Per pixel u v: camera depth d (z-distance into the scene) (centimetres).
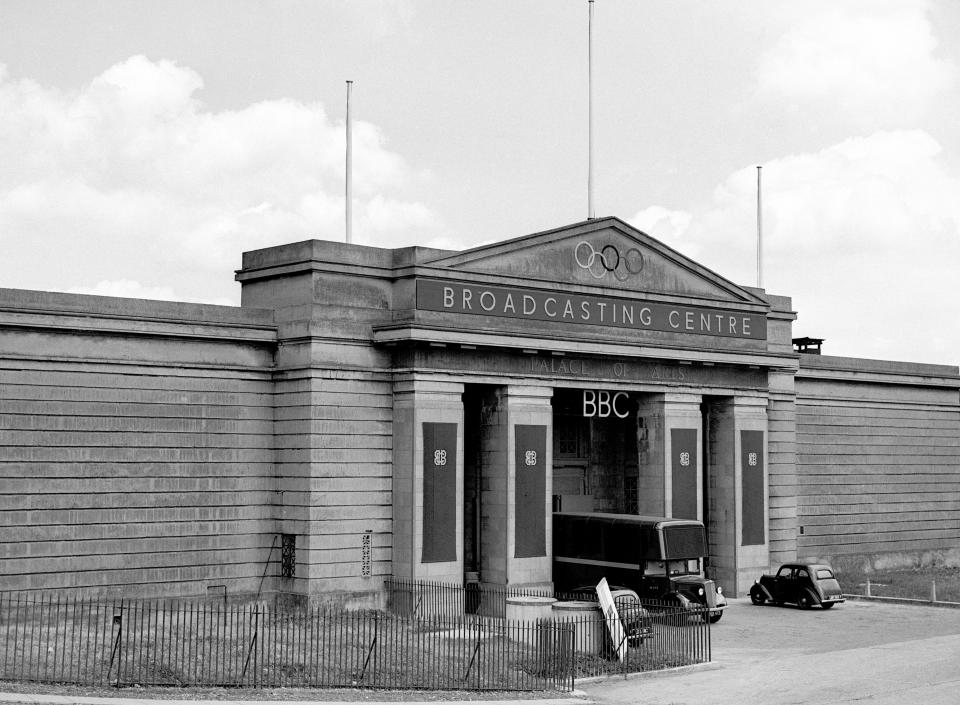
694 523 5769
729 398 6825
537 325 5966
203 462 5319
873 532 7988
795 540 7275
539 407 5969
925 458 8381
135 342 5150
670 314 6494
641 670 4391
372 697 3662
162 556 5175
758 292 7019
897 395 8206
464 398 6169
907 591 6844
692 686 4206
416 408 5544
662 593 5609
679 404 6500
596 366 6181
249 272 5750
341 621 5028
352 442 5497
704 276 6694
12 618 4750
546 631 4334
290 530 5434
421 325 5466
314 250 5453
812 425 7694
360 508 5503
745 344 6825
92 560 4981
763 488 6912
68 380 4969
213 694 3488
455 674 4084
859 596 6706
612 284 6306
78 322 4969
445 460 5634
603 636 4556
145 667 3741
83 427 4994
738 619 5919
